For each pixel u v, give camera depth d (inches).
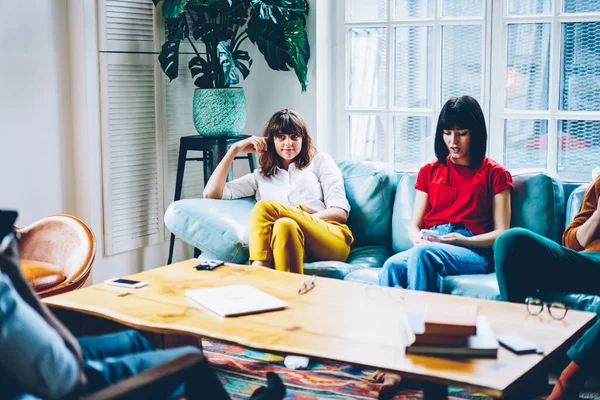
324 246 141.3
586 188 135.0
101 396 70.0
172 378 74.4
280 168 155.9
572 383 99.5
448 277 126.0
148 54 175.5
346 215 148.9
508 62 163.9
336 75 182.2
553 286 120.7
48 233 137.9
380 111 177.8
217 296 104.0
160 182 181.2
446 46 169.5
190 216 146.6
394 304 101.6
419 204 141.8
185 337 124.5
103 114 166.7
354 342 87.4
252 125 191.2
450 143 136.3
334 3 179.9
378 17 175.9
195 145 173.3
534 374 80.2
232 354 136.7
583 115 157.0
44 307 70.7
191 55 185.9
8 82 154.1
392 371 79.8
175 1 167.3
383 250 150.2
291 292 107.7
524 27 161.5
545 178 137.3
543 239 120.3
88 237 135.9
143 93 175.3
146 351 90.4
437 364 80.7
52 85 162.2
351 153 183.8
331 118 183.9
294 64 172.6
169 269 121.9
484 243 130.7
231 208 149.9
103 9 164.4
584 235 125.4
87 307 102.4
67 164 166.7
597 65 155.6
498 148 166.9
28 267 128.0
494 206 134.9
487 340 83.9
